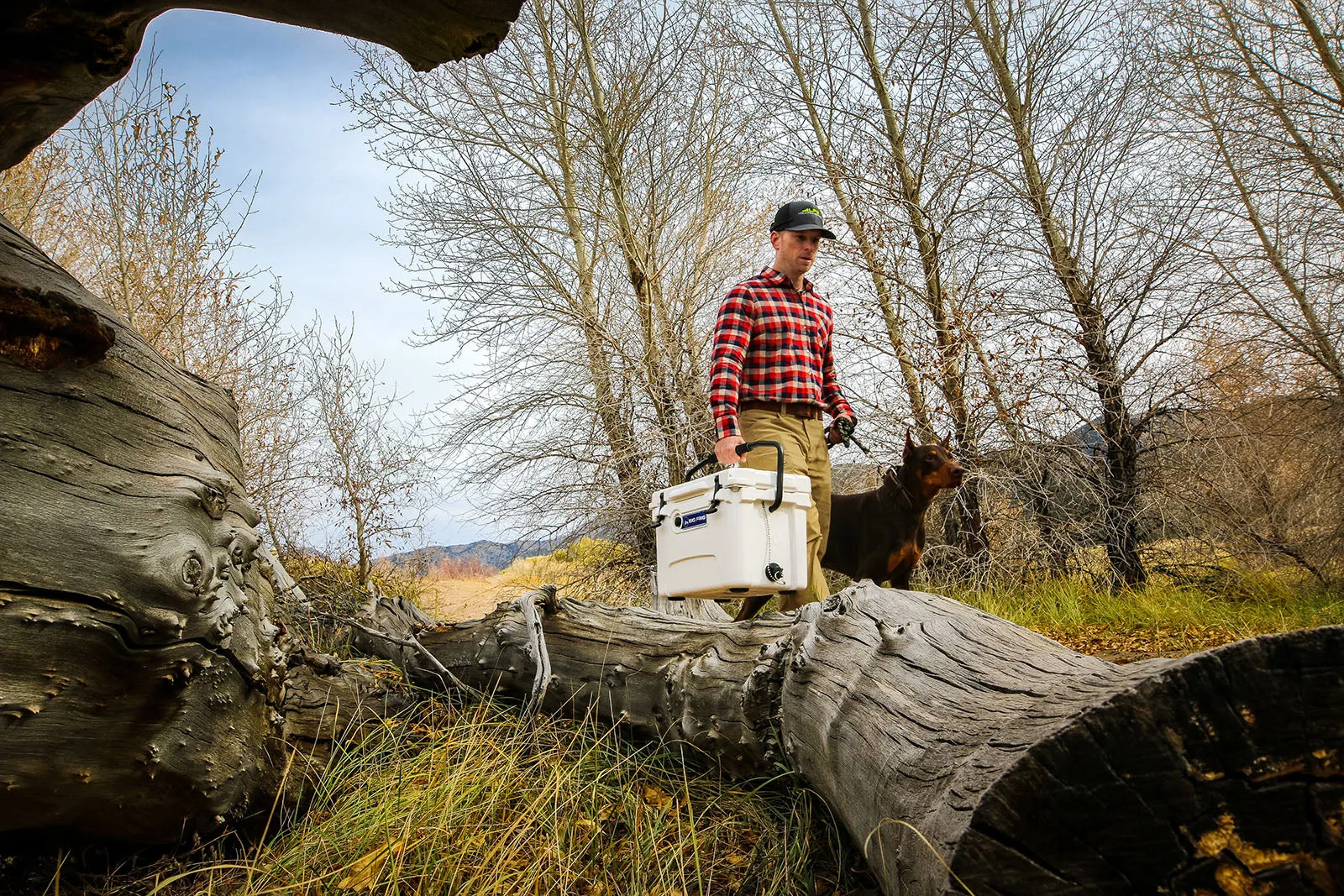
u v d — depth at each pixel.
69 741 1.90
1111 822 1.27
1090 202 8.64
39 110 1.89
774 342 4.29
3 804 1.88
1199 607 6.59
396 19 1.82
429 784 2.45
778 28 9.51
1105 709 1.27
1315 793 1.25
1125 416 8.38
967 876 1.28
